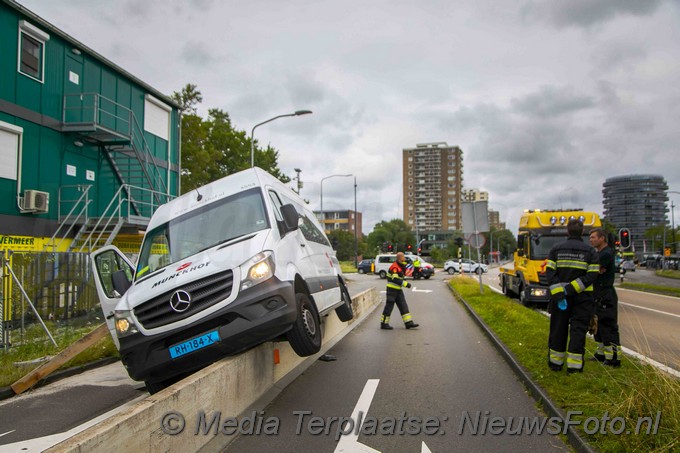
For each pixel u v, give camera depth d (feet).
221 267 19.24
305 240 26.32
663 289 82.58
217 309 18.65
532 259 53.36
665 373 17.87
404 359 29.27
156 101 80.53
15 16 54.60
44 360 29.91
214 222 22.56
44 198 54.95
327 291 28.53
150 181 68.95
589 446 14.29
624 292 83.05
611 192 511.40
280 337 21.89
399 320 49.83
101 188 67.46
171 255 21.99
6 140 53.62
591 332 23.15
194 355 18.66
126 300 19.80
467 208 71.26
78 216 57.93
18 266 39.06
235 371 18.39
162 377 19.44
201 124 124.77
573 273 22.12
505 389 22.17
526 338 32.19
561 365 22.97
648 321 45.09
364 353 31.45
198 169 120.88
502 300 61.62
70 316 44.34
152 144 80.12
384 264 153.28
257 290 18.94
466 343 34.91
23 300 35.55
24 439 18.02
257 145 150.61
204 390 15.81
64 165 61.11
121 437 11.49
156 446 12.91
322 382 23.89
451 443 15.88
